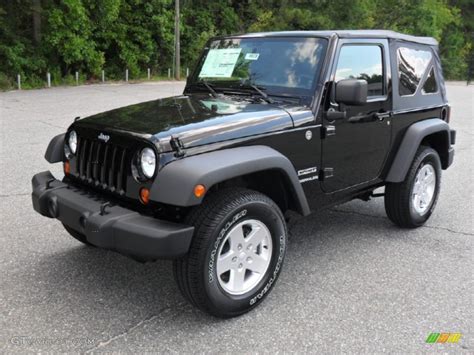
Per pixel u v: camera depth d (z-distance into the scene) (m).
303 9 32.03
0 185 6.34
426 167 5.16
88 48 23.86
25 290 3.76
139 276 4.04
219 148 3.27
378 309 3.60
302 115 3.76
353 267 4.29
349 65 4.13
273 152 3.46
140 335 3.22
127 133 3.28
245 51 4.38
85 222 3.17
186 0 29.38
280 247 3.61
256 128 3.47
